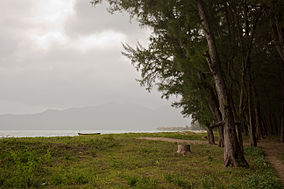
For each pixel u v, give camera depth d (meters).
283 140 27.03
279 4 13.77
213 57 12.05
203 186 7.29
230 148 11.31
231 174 9.33
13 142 14.79
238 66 23.95
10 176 8.48
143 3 15.12
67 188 7.32
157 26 16.77
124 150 16.64
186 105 25.98
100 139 21.14
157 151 16.70
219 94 11.88
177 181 7.79
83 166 11.13
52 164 11.38
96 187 7.41
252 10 18.31
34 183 7.77
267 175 8.45
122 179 8.55
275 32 16.62
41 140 18.50
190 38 14.49
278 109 35.03
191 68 15.05
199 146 20.94
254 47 26.56
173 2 13.83
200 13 12.62
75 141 18.61
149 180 8.11
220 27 16.97
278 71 27.75
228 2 16.09
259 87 30.48
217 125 11.73
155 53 17.53
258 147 19.36
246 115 26.48
